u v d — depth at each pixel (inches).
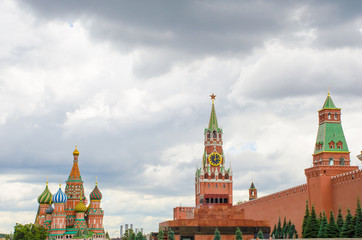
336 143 5319.9
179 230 5423.2
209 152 7273.6
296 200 5659.5
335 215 4862.2
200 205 6269.7
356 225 3759.8
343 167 5049.2
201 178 7121.1
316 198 5064.0
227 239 5477.4
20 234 7244.1
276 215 6274.6
